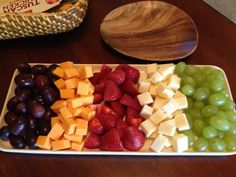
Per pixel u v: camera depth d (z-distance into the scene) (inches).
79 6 19.2
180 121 15.7
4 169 14.6
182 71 17.9
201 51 20.1
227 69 19.2
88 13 22.2
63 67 17.6
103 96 16.9
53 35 20.8
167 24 21.0
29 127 15.3
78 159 15.0
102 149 15.1
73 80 16.6
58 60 19.5
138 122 16.0
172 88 17.0
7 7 19.7
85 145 15.2
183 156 15.2
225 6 25.3
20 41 20.5
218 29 21.5
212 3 25.6
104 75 17.7
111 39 20.0
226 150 15.3
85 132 15.2
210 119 15.6
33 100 16.0
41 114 15.6
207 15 22.5
